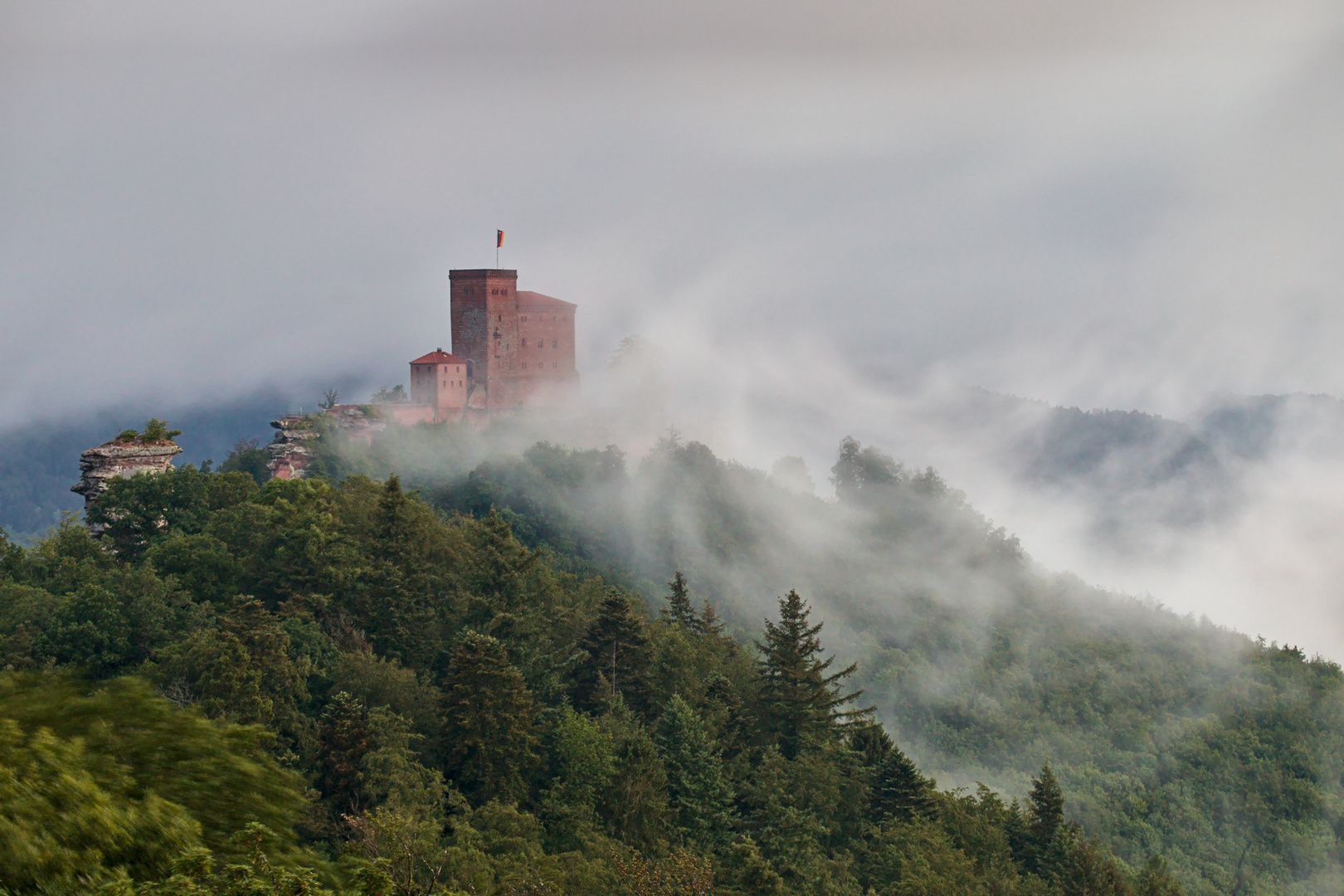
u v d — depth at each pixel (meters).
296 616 96.88
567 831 78.19
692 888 69.38
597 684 100.50
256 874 29.02
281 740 78.12
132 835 28.69
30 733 30.28
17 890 26.64
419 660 102.31
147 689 33.44
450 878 60.50
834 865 83.94
